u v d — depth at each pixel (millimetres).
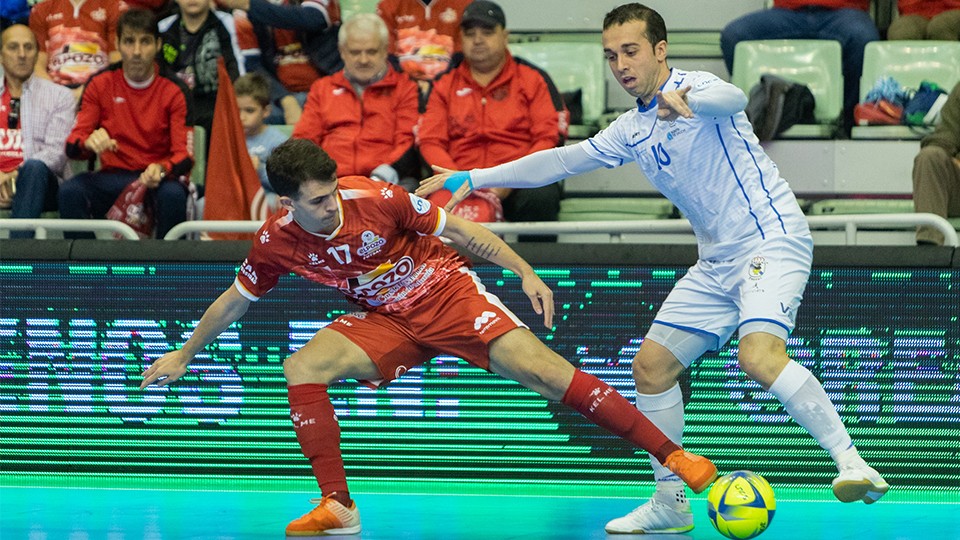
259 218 15750
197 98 18609
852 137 17844
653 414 10430
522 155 16266
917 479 12617
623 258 12961
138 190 16266
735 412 12914
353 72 16359
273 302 13406
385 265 9922
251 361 13469
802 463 12789
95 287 13617
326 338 10078
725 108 9320
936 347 12547
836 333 12719
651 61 9656
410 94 16594
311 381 9961
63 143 17156
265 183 17109
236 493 13172
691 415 12969
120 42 16609
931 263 12477
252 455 13461
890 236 16938
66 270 13641
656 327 10430
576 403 9672
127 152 16781
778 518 11164
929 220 13141
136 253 13477
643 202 16844
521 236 16469
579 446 13047
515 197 16000
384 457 13305
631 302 12969
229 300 10180
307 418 9945
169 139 16906
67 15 19359
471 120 16219
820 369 12773
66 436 13742
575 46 19000
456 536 9969
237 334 13477
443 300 10047
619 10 9781
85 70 19188
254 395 13469
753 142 9820
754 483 9094
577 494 13016
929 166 15344
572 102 18484
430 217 9891
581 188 17984
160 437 13617
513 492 13094
